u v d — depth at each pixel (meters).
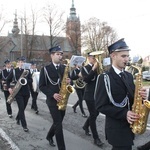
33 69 12.80
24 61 7.98
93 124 6.14
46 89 5.53
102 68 5.84
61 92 5.46
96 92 3.53
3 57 69.81
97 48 63.75
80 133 7.17
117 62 3.44
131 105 3.48
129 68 3.71
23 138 6.86
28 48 51.31
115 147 3.41
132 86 3.52
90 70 6.27
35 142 6.51
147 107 3.15
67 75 5.58
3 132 7.46
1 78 10.52
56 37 53.41
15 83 7.85
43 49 57.16
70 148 5.94
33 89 10.20
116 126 3.40
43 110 10.90
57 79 5.58
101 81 3.45
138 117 3.24
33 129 7.77
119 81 3.40
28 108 11.40
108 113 3.37
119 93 3.38
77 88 8.77
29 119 9.14
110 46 3.50
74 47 64.31
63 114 5.62
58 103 5.40
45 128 7.87
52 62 5.73
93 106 6.05
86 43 65.56
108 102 3.43
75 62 7.27
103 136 6.82
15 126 8.16
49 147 6.11
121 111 3.31
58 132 5.29
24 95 7.61
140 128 3.25
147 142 5.91
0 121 8.92
